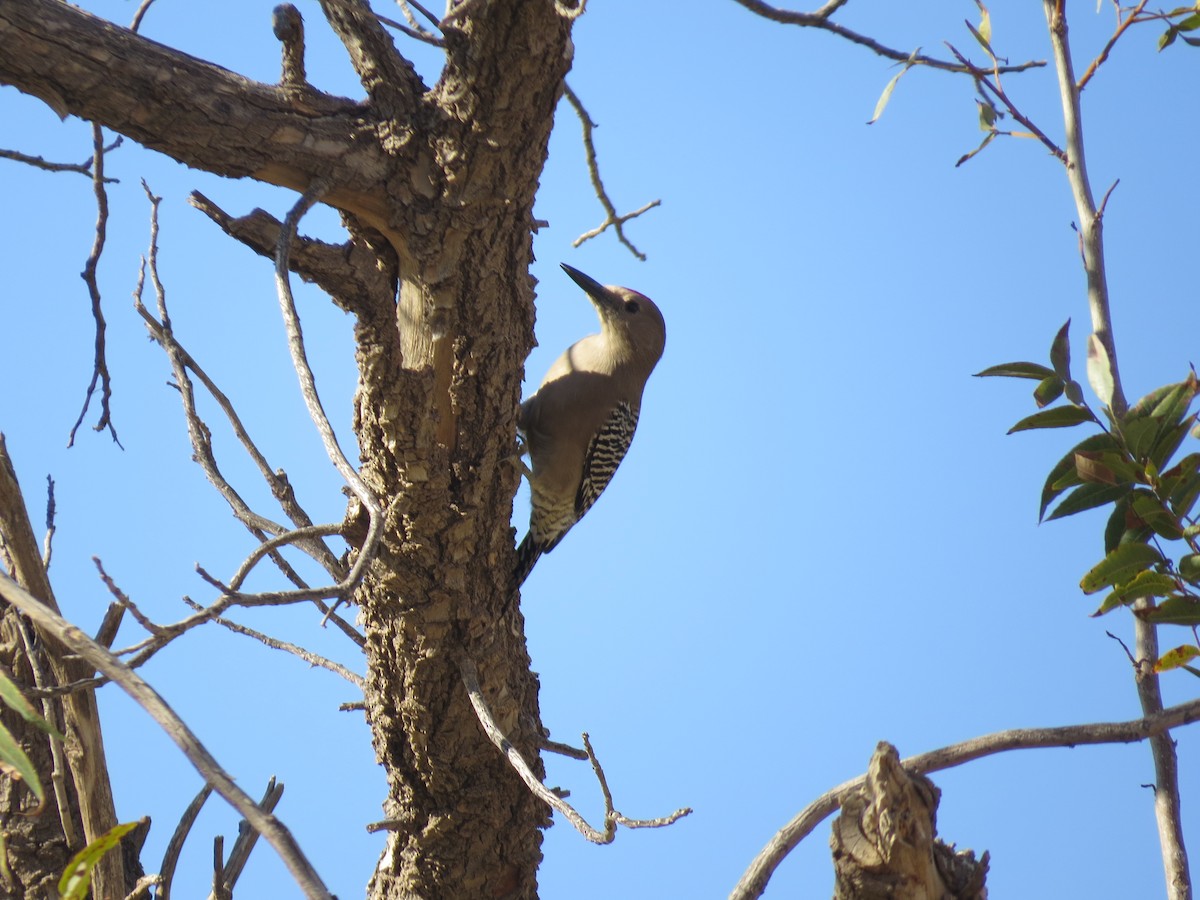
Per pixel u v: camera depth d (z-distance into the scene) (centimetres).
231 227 825
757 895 570
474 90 806
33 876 948
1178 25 955
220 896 866
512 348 927
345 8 779
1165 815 759
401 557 954
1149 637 809
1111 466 745
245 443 976
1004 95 908
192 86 765
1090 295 865
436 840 1065
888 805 559
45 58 723
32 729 975
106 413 928
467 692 998
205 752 422
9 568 921
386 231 872
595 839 686
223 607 610
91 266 886
